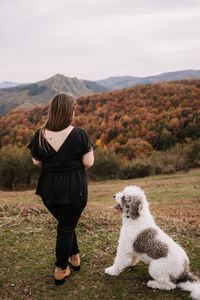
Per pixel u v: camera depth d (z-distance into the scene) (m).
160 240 2.76
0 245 3.63
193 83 123.56
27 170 29.25
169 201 13.15
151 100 78.12
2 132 63.50
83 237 4.07
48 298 2.56
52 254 3.43
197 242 4.07
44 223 4.54
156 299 2.57
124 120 63.22
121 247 2.96
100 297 2.60
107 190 20.66
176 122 58.16
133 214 2.85
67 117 2.41
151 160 35.44
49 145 2.42
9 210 5.33
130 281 2.90
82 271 3.07
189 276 2.71
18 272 2.98
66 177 2.46
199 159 36.03
